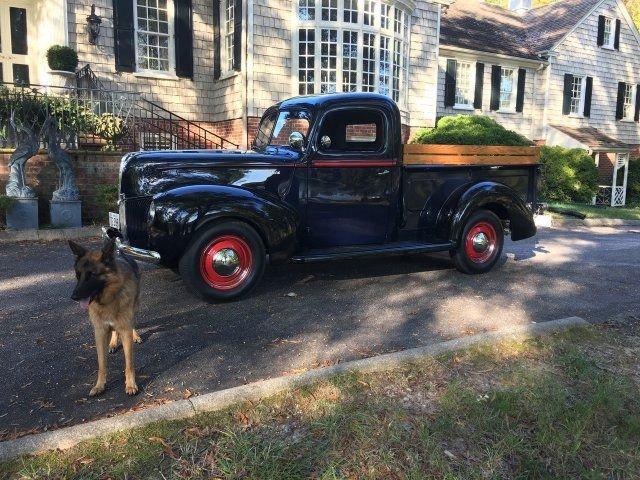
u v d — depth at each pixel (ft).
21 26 43.47
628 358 14.30
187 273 17.26
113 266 11.35
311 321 16.58
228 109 46.09
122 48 43.14
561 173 61.31
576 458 10.35
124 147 38.34
